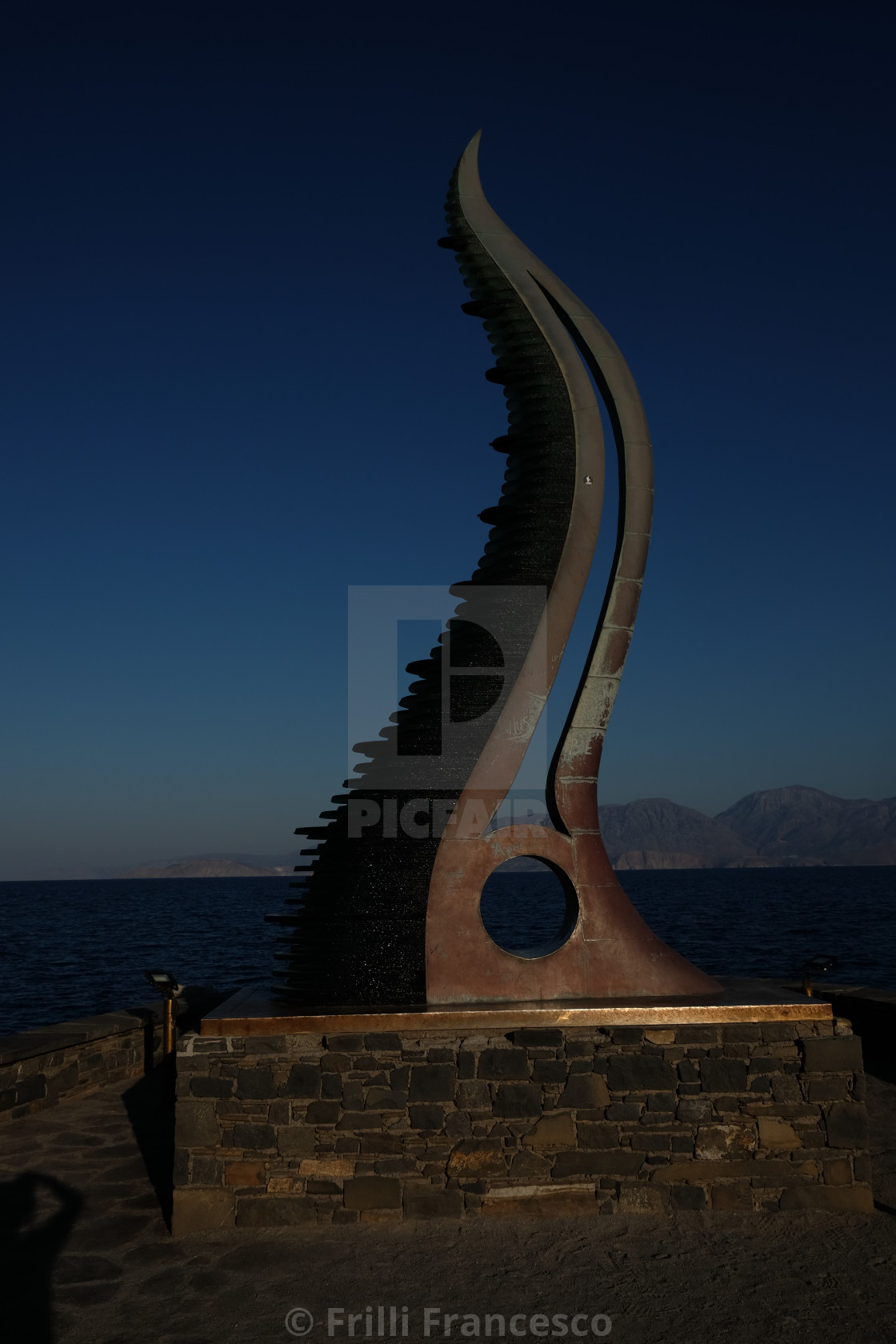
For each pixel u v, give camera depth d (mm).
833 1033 6523
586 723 7320
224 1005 7172
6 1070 8578
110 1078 10188
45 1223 6305
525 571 7367
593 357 7672
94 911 80125
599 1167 6312
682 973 7246
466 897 7023
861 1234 5922
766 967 30219
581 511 7402
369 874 7137
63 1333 4809
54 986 29656
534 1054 6414
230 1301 5156
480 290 7898
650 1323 4875
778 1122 6387
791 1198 6297
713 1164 6332
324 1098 6332
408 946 6973
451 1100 6348
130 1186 7008
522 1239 5898
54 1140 8141
